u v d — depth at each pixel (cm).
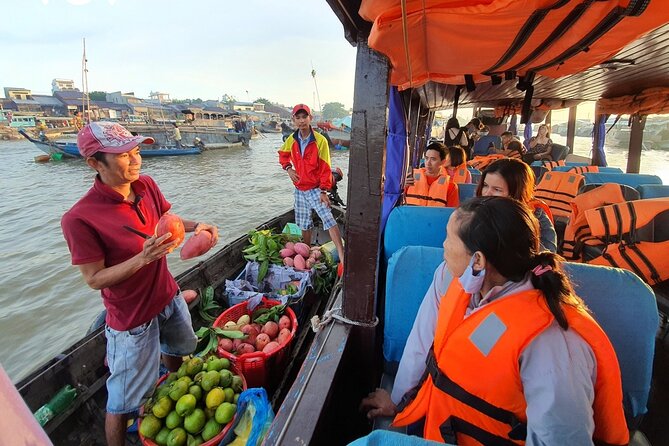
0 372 44
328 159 376
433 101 599
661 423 167
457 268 100
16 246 841
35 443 46
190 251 163
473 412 100
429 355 119
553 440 81
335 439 144
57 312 576
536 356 86
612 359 86
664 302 217
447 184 323
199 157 2583
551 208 448
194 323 294
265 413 166
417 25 116
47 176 1758
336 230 381
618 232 242
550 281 90
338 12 124
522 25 116
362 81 146
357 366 177
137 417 204
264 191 1478
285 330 252
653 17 114
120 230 160
